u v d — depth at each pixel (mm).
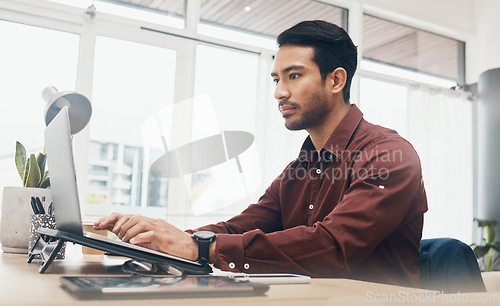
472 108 4750
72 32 3197
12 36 3035
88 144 3154
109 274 708
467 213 4520
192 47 3523
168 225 806
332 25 1130
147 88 3365
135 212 3250
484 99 4586
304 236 823
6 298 439
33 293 475
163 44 3443
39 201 991
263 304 442
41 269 700
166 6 3557
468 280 1029
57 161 750
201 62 3574
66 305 403
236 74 3662
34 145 2988
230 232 1219
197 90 3529
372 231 875
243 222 1251
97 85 3219
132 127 3297
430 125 4457
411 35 4641
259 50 3740
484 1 4758
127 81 3312
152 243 763
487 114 4535
